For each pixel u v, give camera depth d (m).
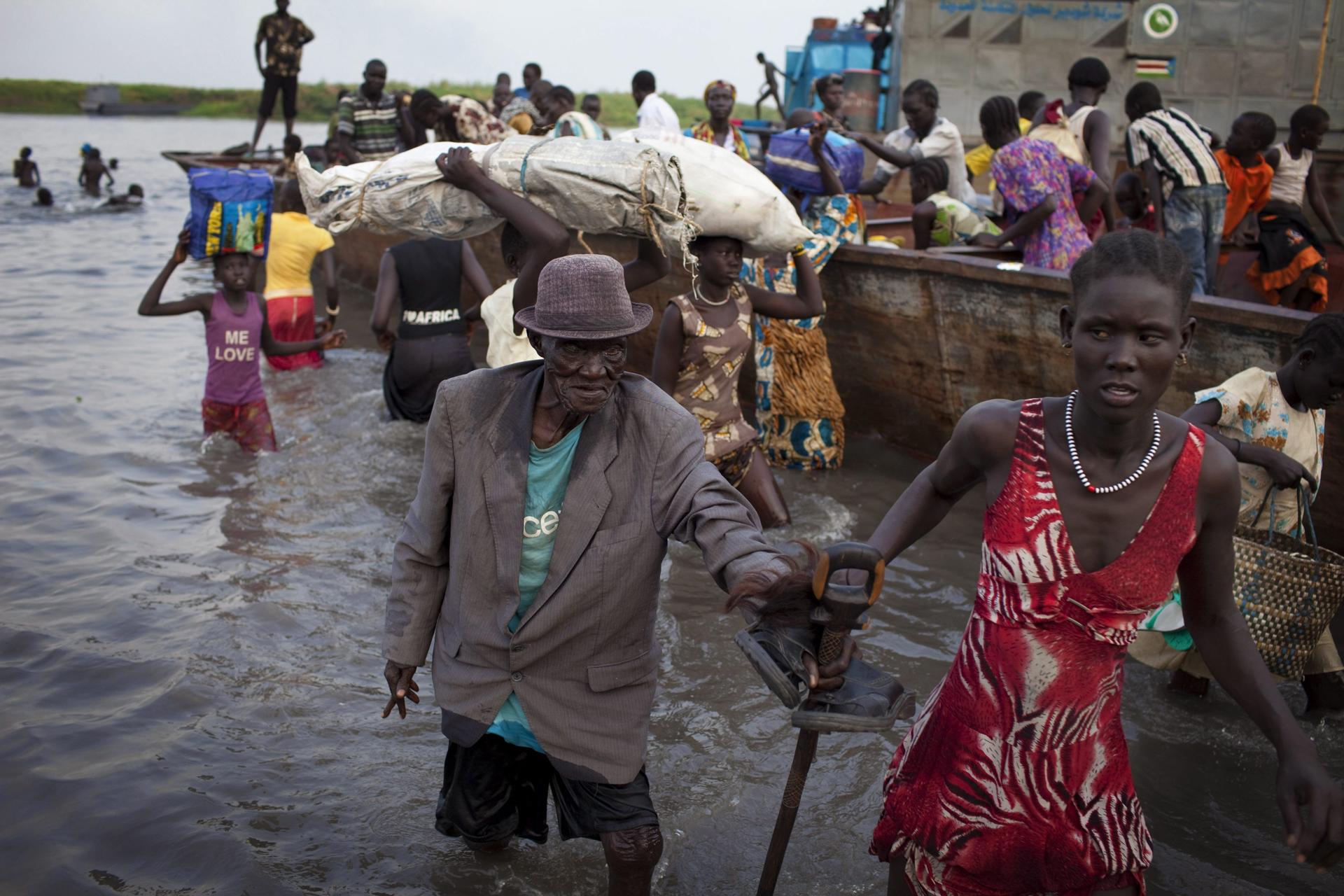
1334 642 4.09
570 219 3.96
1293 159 7.79
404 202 4.09
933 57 11.91
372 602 4.49
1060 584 2.12
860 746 3.56
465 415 2.48
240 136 54.56
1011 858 2.23
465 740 2.55
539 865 2.98
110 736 3.50
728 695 3.85
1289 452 3.59
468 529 2.48
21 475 5.91
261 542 5.07
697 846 3.07
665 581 4.75
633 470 2.46
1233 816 3.22
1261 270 7.70
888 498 5.67
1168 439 2.07
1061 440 2.10
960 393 5.94
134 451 6.34
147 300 6.02
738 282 4.95
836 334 6.51
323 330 8.26
